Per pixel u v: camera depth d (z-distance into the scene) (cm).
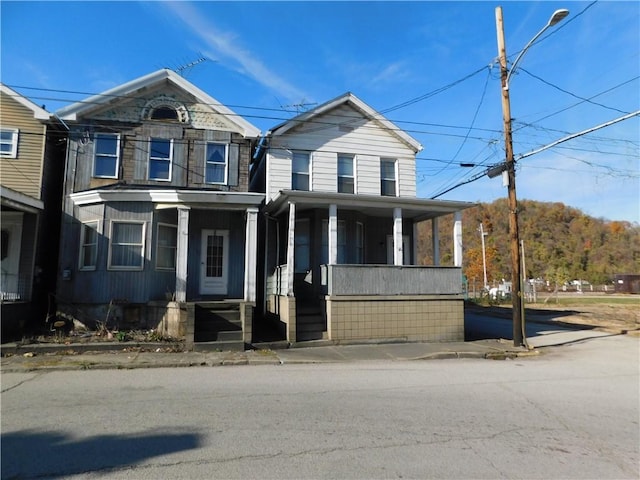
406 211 1484
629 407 633
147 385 727
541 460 425
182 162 1476
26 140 1371
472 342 1334
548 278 6194
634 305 3225
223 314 1202
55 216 1455
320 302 1332
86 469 386
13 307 1177
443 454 433
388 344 1255
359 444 456
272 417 545
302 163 1634
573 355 1185
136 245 1305
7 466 391
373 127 1711
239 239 1483
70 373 837
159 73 1462
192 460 407
